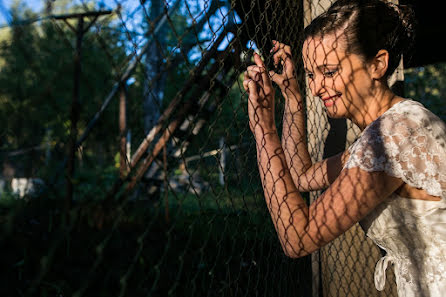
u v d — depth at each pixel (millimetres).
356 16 928
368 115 990
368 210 861
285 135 1330
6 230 569
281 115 1496
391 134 862
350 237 1814
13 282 2543
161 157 3568
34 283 469
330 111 1013
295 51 1718
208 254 3021
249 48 1035
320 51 955
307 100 1895
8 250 2658
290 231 878
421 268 949
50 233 2387
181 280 2727
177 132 4414
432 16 5262
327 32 944
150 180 5980
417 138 860
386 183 851
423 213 895
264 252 2914
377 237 1016
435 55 6809
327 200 863
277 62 1326
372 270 1766
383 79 987
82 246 2939
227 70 4195
